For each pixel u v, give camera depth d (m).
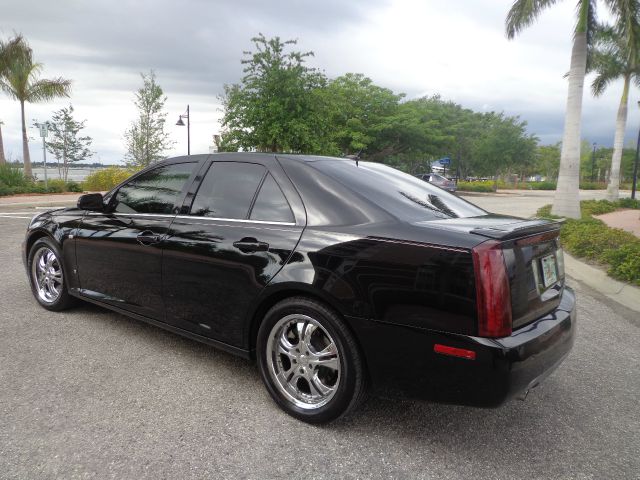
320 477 2.38
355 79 35.72
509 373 2.31
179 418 2.87
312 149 19.11
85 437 2.63
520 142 45.19
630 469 2.53
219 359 3.73
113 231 3.94
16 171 21.19
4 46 22.88
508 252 2.45
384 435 2.77
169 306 3.55
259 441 2.66
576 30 14.62
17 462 2.40
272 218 3.08
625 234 10.05
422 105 42.56
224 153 3.57
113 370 3.47
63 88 24.14
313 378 2.83
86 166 32.78
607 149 89.94
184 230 3.43
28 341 3.96
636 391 3.48
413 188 3.40
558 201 15.15
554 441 2.78
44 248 4.70
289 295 2.93
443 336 2.39
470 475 2.44
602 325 5.07
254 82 18.89
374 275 2.55
